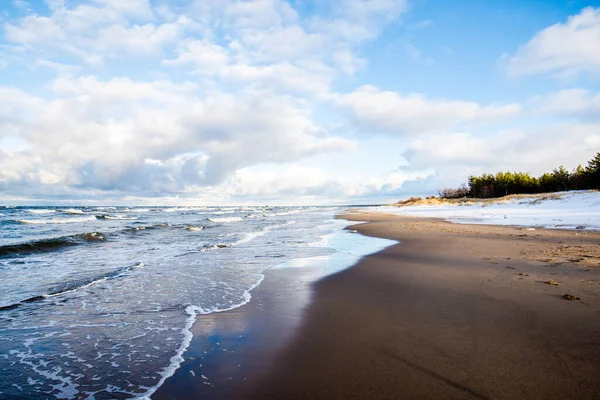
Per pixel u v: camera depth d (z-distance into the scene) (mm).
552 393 3078
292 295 6926
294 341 4543
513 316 5082
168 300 6742
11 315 5867
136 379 3715
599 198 32625
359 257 11398
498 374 3441
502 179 83125
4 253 12898
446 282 7352
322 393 3246
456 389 3201
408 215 43719
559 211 30312
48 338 4898
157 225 27469
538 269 8234
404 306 5820
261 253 12844
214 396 3299
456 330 4633
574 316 4992
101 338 4875
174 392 3410
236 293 7207
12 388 3576
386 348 4176
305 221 36906
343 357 3994
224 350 4348
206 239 18469
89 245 15844
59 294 7168
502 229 19562
